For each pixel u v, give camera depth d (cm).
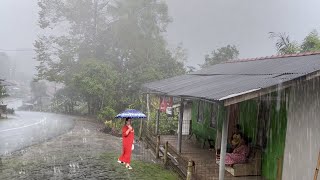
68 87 4219
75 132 2167
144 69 3509
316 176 769
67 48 3981
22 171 1143
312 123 820
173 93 1117
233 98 737
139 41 3781
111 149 1595
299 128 866
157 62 3834
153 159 1401
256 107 1098
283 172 928
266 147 1027
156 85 1677
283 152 932
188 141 1664
